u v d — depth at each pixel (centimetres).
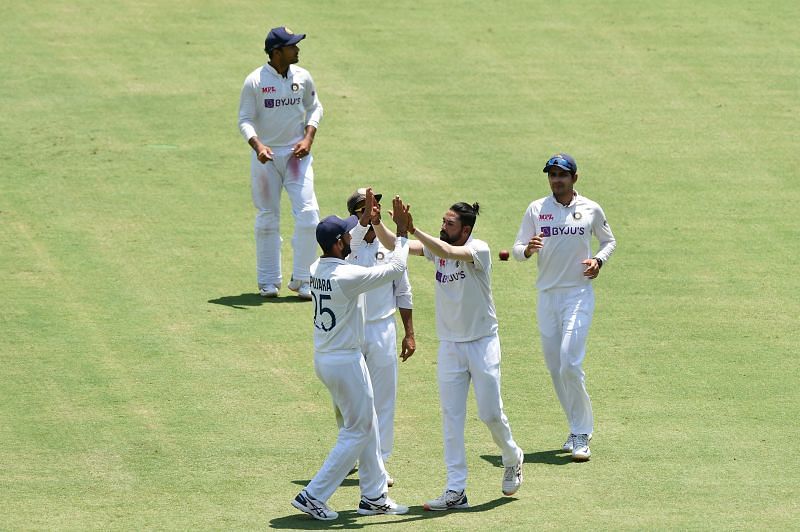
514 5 9462
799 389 4641
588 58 8538
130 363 4866
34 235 6169
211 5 9406
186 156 7181
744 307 5431
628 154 7188
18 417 4391
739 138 7412
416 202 6512
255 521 3612
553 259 4141
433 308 5491
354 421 3638
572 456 4097
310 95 5600
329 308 3591
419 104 7838
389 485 3931
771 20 9188
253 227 6359
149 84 8106
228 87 8069
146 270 5819
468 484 3934
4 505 3728
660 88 8106
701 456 4088
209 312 5394
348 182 6762
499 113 7731
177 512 3688
